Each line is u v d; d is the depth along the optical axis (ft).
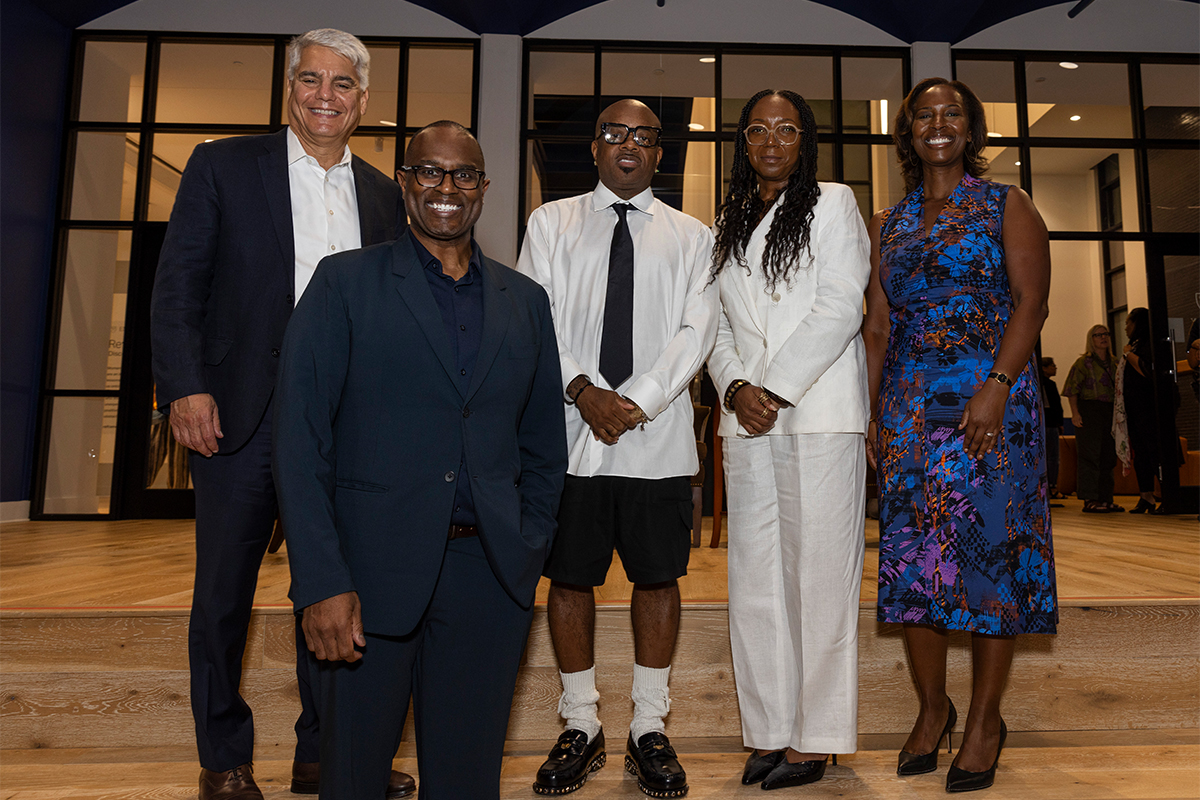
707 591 8.29
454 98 20.81
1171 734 6.79
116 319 19.89
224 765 5.02
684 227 6.37
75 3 19.76
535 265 6.16
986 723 5.51
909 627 5.94
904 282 5.92
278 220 5.29
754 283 6.04
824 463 5.51
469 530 4.09
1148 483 19.63
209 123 20.53
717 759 6.25
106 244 20.15
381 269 4.04
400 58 20.75
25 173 18.92
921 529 5.64
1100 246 29.63
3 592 8.18
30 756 6.41
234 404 5.10
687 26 21.02
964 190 5.91
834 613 5.46
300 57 5.39
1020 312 5.53
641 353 5.91
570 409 5.79
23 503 18.88
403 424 3.87
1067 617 7.02
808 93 21.24
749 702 5.74
